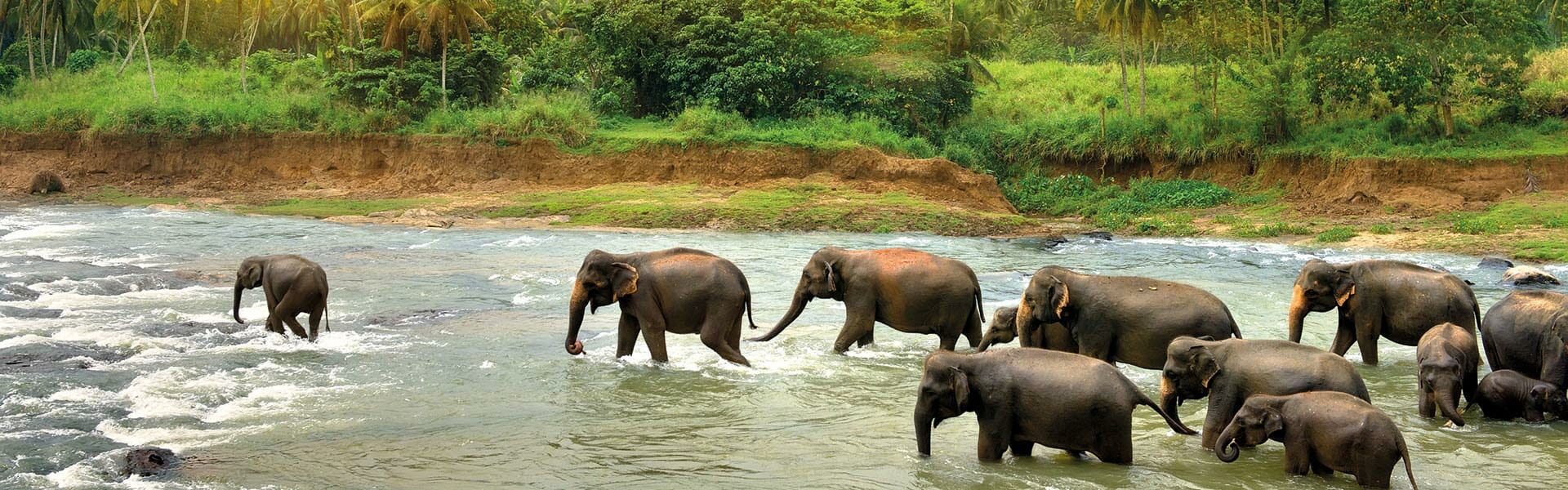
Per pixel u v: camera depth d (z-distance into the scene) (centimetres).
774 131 3850
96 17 6300
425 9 4184
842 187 3591
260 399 1098
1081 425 827
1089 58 6081
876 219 3147
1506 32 3597
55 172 4153
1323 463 798
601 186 3731
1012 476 841
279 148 4162
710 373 1213
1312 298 1230
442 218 3253
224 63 6025
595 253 1255
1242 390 875
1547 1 5241
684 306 1232
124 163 4262
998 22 5225
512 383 1174
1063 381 830
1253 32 4281
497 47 4397
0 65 5641
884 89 4309
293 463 896
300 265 1393
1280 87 3825
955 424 1010
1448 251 2559
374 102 4156
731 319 1241
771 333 1335
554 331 1462
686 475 871
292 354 1305
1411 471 775
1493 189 3272
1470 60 3525
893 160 3688
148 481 842
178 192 3953
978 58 5016
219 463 891
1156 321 1055
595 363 1260
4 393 1086
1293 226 3033
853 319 1298
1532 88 3862
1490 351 1105
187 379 1164
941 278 1262
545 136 3897
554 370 1230
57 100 4800
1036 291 1108
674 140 3806
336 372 1215
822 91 4334
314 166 4109
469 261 2259
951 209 3306
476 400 1103
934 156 3950
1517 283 1970
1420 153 3419
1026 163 4294
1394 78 3562
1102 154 4109
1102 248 2711
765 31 4225
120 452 895
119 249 2417
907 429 992
